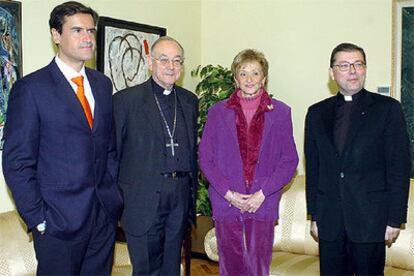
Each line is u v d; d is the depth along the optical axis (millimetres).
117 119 2553
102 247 2336
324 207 2525
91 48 2203
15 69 3025
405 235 2910
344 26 3977
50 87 2154
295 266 2928
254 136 2662
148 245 2559
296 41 4184
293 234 3199
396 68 3791
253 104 2703
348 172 2445
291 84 4230
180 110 2682
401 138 2396
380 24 3840
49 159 2158
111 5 3723
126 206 2562
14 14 3016
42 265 2189
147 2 4039
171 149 2584
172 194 2580
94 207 2256
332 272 2533
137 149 2553
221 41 4555
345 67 2439
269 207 2682
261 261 2709
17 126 2105
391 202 2402
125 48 3799
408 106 3764
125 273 2789
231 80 4105
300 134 4207
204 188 4039
